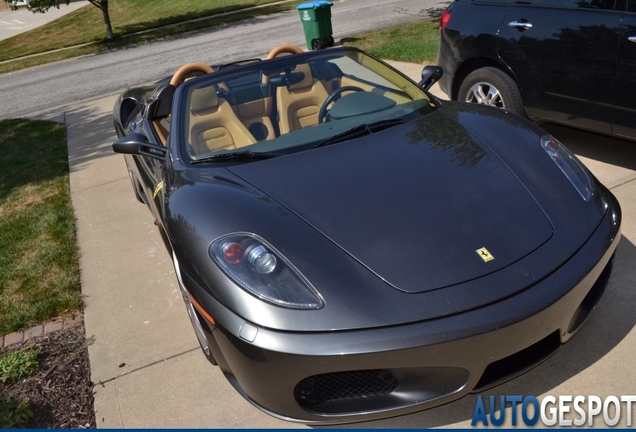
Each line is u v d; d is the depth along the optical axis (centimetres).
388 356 203
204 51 1522
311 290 215
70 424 268
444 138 296
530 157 277
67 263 429
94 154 721
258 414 257
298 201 253
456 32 504
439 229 233
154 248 432
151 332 328
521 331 211
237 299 220
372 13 1603
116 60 1670
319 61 371
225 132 335
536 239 232
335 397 224
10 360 312
